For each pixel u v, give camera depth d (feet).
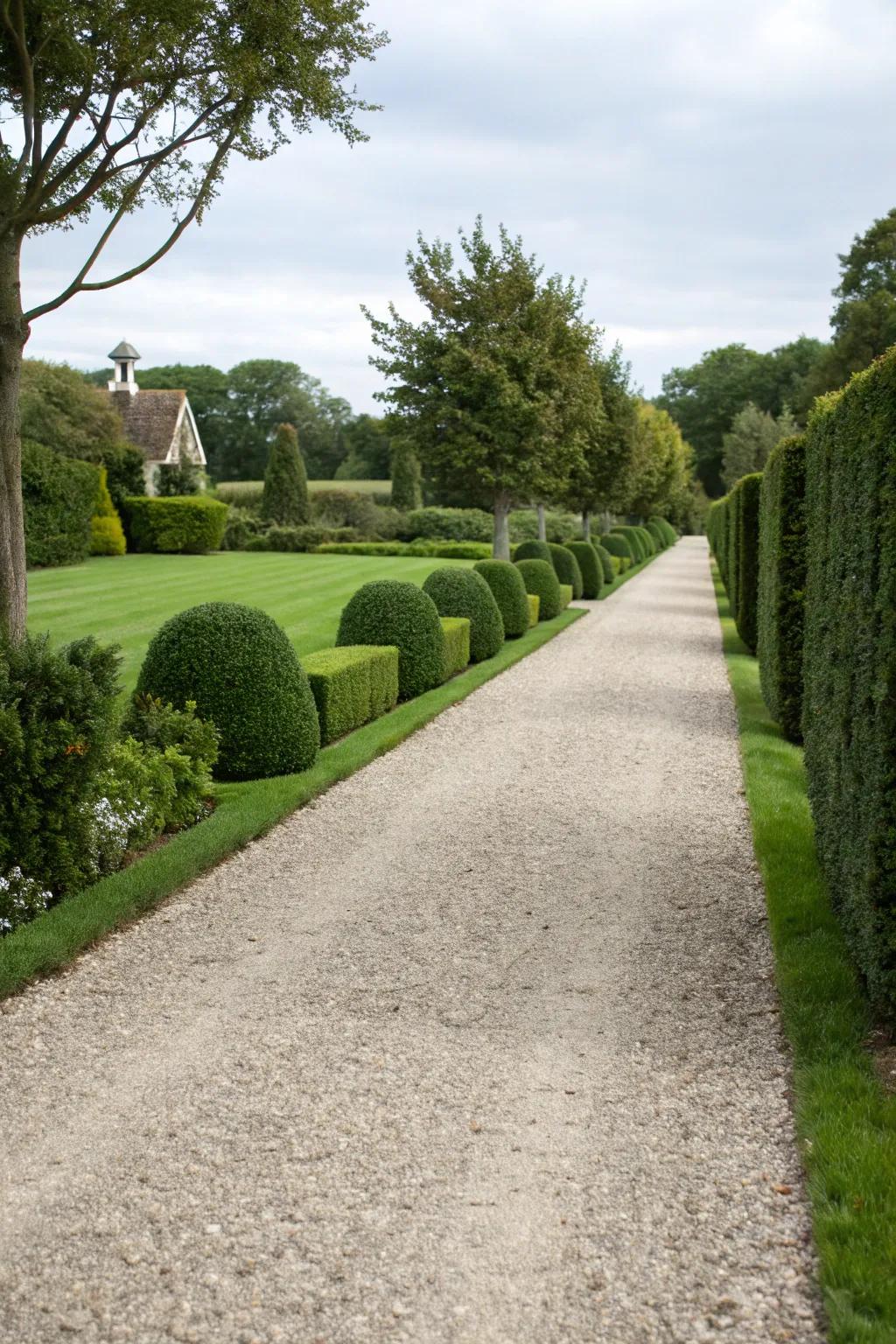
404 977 15.93
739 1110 12.12
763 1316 8.88
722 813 25.18
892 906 13.19
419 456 71.05
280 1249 9.68
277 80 26.58
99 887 18.71
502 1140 11.49
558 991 15.47
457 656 44.88
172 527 102.17
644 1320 8.85
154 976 15.89
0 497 23.24
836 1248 9.40
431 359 67.77
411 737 33.55
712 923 18.21
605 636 60.54
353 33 27.22
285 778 26.84
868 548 14.69
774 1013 14.73
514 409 66.54
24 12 22.77
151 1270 9.39
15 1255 9.57
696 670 48.19
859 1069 12.67
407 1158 11.12
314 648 47.01
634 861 21.61
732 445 196.85
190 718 24.67
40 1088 12.50
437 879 20.45
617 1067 13.19
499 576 57.00
